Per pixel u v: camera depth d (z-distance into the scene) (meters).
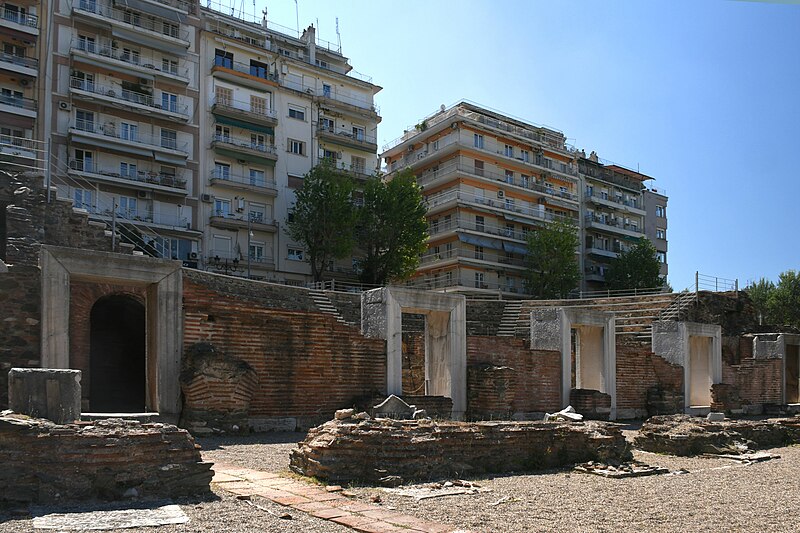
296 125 57.91
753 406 34.16
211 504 9.01
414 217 54.12
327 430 11.65
